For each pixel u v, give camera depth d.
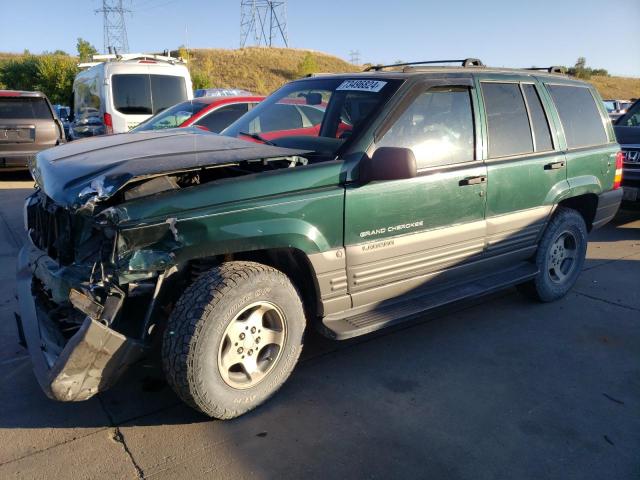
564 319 4.73
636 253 6.77
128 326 2.91
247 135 4.14
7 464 2.75
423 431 3.12
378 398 3.43
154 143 3.59
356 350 4.06
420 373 3.76
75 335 2.62
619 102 21.78
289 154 3.24
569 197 4.86
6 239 6.73
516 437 3.09
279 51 73.75
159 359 3.67
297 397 3.42
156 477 2.69
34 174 3.80
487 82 4.26
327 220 3.29
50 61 40.25
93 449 2.88
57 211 3.15
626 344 4.29
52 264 3.20
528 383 3.68
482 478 2.76
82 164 3.16
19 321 3.39
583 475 2.81
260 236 3.03
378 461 2.86
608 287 5.54
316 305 3.46
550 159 4.61
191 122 8.25
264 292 3.07
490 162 4.17
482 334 4.40
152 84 10.69
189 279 3.19
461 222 4.02
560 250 5.05
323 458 2.87
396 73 3.95
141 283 2.85
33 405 3.26
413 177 3.34
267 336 3.23
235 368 3.19
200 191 2.90
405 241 3.70
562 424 3.23
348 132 3.63
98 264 2.80
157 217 2.77
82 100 12.25
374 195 3.47
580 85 5.21
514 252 4.55
